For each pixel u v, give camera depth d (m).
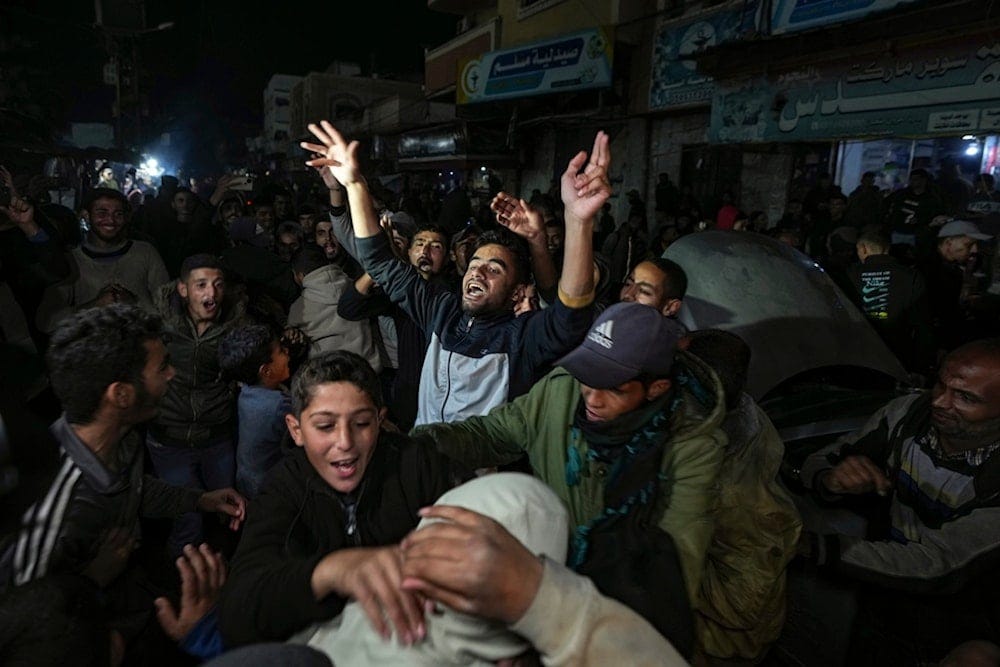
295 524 1.43
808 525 2.04
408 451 1.57
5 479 0.99
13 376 1.68
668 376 1.46
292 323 3.78
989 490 1.74
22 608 1.16
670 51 12.03
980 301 5.08
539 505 1.00
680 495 1.40
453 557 0.84
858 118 8.00
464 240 3.85
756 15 9.49
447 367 2.42
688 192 10.98
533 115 16.45
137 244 4.22
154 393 1.82
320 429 1.44
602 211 12.20
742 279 2.63
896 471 1.96
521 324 2.34
